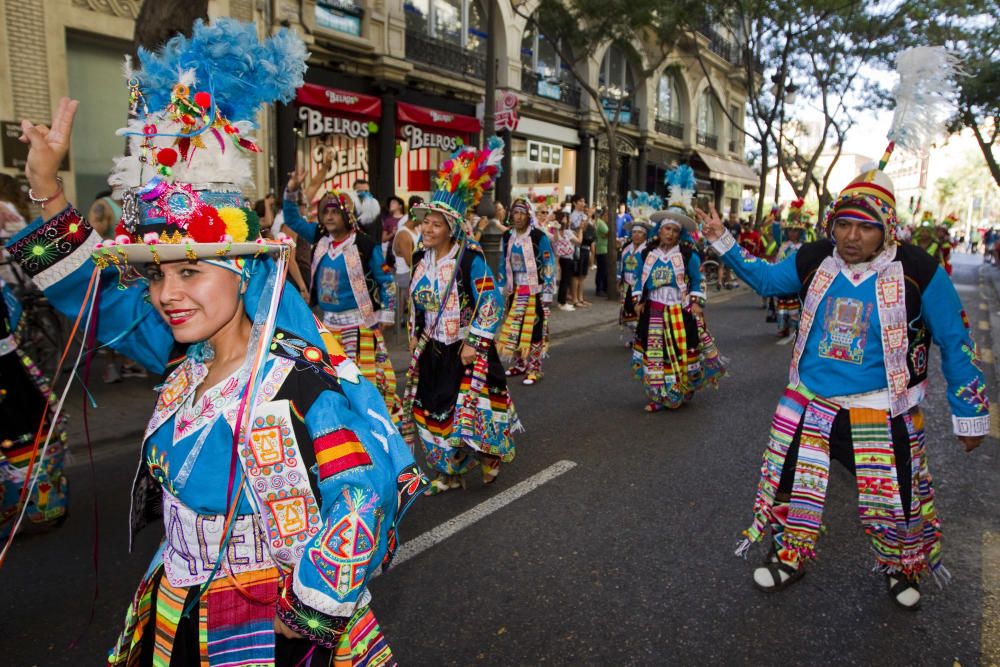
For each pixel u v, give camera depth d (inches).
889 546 121.7
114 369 264.5
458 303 168.4
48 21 345.7
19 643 114.0
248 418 53.9
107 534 152.9
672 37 602.9
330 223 198.4
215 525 57.9
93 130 381.7
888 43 702.5
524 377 312.5
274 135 480.4
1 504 141.6
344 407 55.6
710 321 511.5
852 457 119.3
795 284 125.0
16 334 139.9
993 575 140.4
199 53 55.8
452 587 132.1
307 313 60.5
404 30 581.3
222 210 54.8
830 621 123.1
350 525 51.7
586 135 885.2
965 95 652.1
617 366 340.8
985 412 114.0
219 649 57.6
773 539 134.3
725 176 1262.3
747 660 111.7
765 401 277.3
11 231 149.4
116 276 68.7
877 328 113.9
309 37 490.0
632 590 132.0
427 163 651.5
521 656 111.8
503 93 497.4
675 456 209.2
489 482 183.6
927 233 384.2
